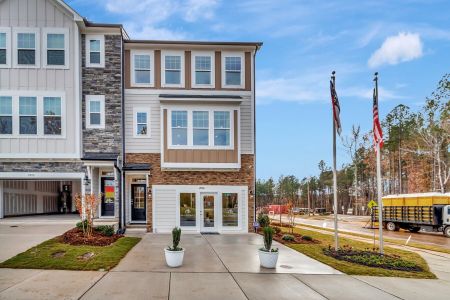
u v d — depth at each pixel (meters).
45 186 24.20
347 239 17.95
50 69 17.64
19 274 9.03
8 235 14.17
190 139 18.30
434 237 23.67
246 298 7.66
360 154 54.56
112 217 18.30
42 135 17.47
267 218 19.48
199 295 7.75
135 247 13.27
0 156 17.23
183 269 10.04
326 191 75.19
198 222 18.50
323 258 12.07
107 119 18.08
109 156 17.77
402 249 15.53
